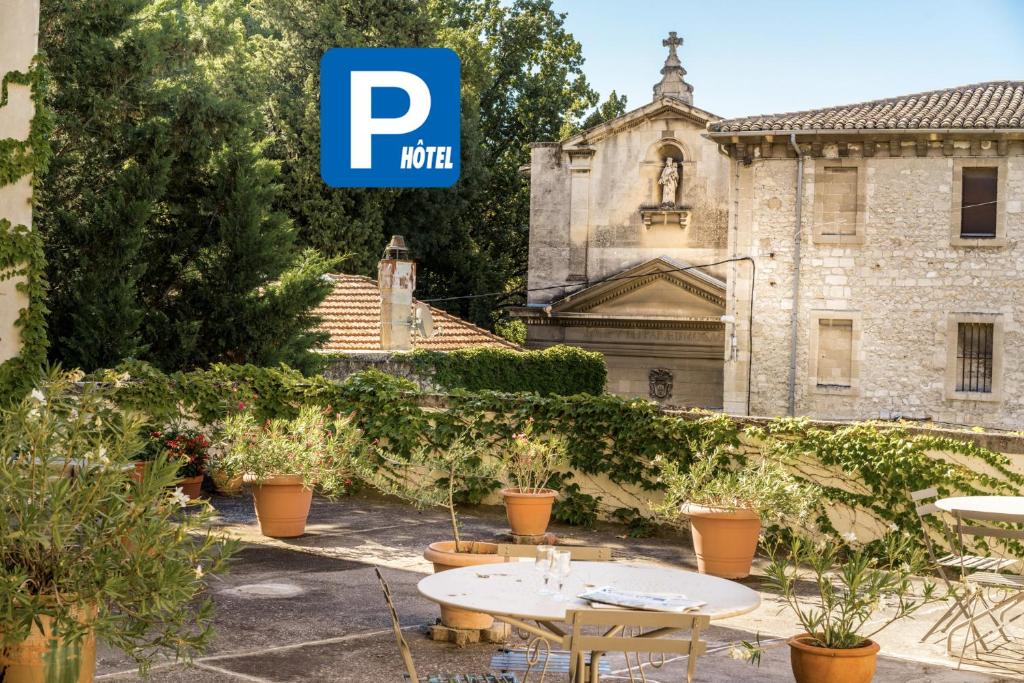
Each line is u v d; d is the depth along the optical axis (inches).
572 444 470.3
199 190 860.6
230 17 934.4
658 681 247.9
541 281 1459.2
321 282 881.5
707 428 437.1
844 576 223.0
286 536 424.5
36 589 191.5
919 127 1103.0
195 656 259.0
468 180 1692.9
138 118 819.4
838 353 1156.5
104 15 794.8
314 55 1528.1
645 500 458.0
